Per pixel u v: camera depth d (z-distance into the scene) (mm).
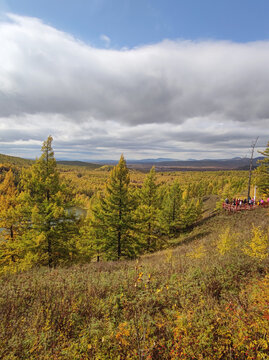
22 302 6176
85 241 17188
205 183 97688
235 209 27422
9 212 14320
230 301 5414
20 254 13703
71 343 4340
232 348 3943
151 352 3898
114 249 17531
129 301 5996
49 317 5168
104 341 4348
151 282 7004
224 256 10219
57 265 13414
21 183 13812
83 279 7996
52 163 14477
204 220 32406
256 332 4215
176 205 34562
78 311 5609
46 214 13367
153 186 23828
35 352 4098
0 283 7863
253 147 28719
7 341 4270
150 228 23156
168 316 5145
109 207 17547
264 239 9719
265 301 5180
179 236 30438
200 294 6238
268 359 3467
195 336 4234
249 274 7492
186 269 8836
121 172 17281
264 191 34062
